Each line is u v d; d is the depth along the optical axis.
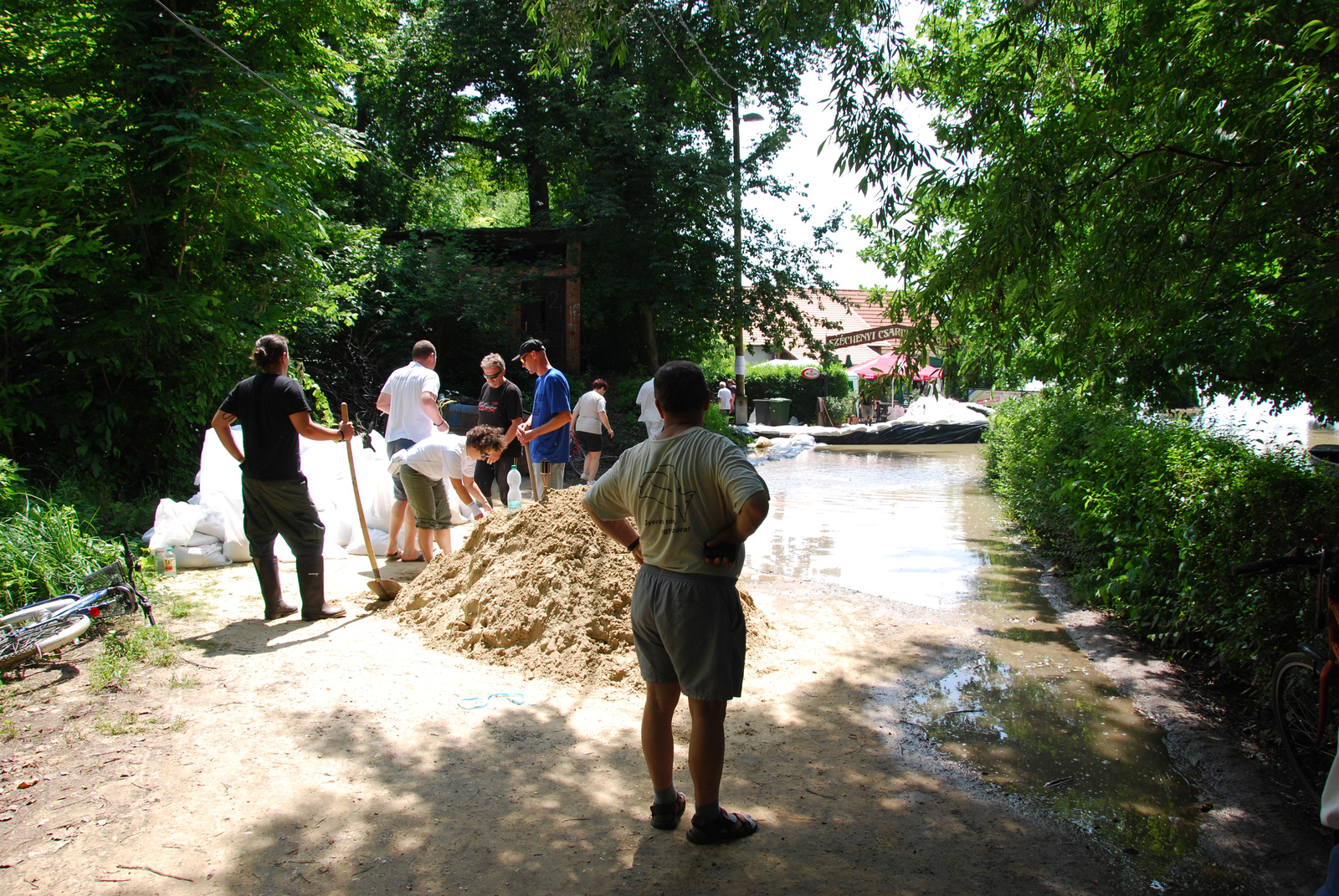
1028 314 5.32
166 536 6.71
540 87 21.62
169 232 8.73
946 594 6.93
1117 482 6.01
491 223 35.22
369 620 5.59
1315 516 3.79
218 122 8.16
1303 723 3.60
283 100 8.91
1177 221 4.43
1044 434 9.12
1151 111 4.45
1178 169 4.33
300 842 3.00
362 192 22.41
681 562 2.92
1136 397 5.26
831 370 32.56
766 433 24.16
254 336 9.02
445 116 24.38
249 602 5.93
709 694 2.91
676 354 25.47
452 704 4.26
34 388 7.84
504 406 8.11
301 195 10.12
